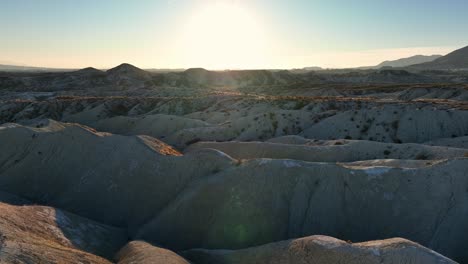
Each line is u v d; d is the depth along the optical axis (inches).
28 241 743.7
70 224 1067.9
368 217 1120.2
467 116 2124.8
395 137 2134.6
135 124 2763.3
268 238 1105.4
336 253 760.3
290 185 1206.3
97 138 1617.9
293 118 2421.3
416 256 696.4
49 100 3964.1
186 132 2368.4
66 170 1537.9
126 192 1397.6
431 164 1232.8
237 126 2407.7
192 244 1135.6
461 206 1057.5
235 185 1209.4
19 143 1664.6
